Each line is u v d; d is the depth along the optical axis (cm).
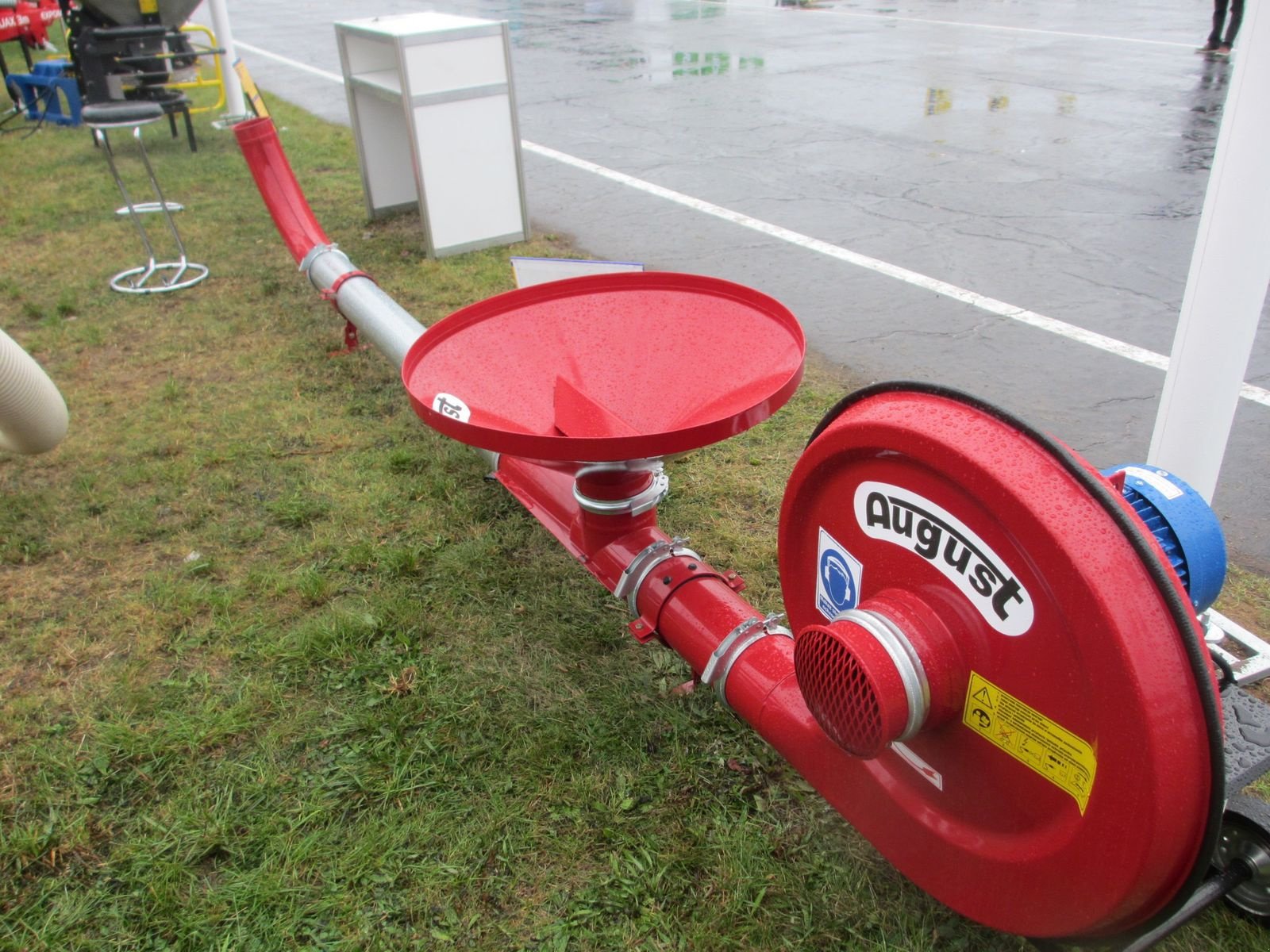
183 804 223
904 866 169
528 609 281
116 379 432
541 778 225
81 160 839
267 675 261
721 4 1666
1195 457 223
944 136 779
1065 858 134
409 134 529
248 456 367
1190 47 1083
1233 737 178
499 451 179
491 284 515
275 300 513
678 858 204
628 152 782
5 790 229
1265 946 177
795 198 645
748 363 217
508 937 191
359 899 200
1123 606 116
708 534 308
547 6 1692
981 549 134
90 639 277
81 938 195
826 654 147
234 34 1591
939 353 422
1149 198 607
